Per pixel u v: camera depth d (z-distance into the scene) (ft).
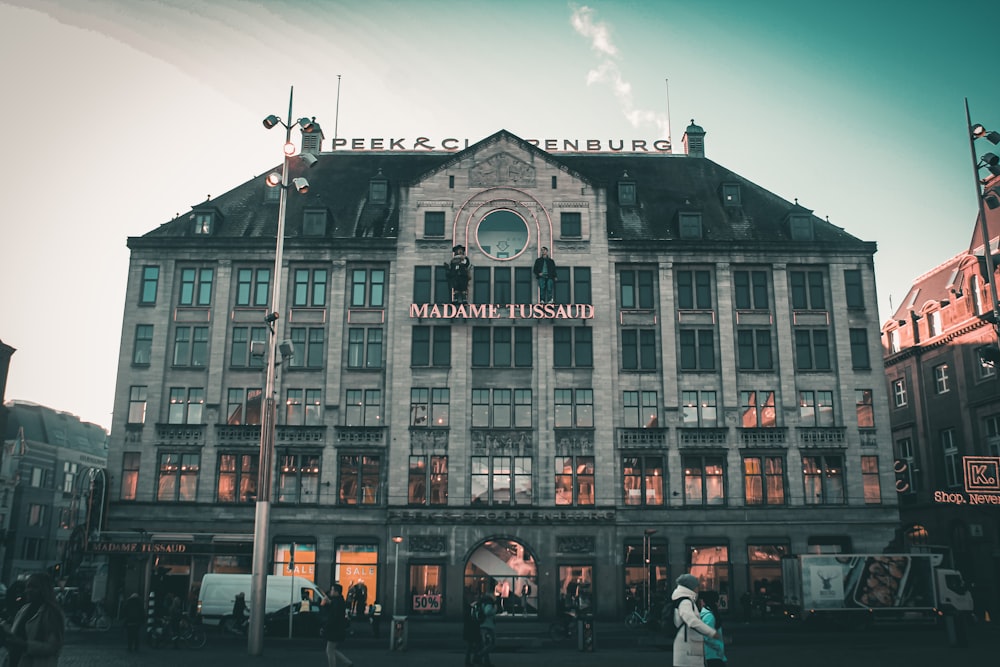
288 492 165.37
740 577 162.20
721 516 164.76
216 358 170.50
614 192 188.44
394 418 166.71
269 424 91.35
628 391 171.32
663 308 174.29
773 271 176.35
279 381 170.09
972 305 180.55
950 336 188.03
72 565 182.50
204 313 173.47
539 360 170.09
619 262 176.35
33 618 32.19
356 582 161.58
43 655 31.94
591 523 162.91
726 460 167.43
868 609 129.59
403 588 159.53
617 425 169.37
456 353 169.89
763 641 110.83
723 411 170.09
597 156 203.92
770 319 174.70
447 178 177.99
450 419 167.32
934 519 190.80
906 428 206.08
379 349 171.94
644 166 200.03
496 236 176.04
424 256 174.50
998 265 172.55
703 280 176.86
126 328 172.45
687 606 41.19
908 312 205.98
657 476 167.22
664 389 170.60
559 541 162.50
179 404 169.78
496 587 161.07
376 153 201.26
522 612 159.94
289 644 107.65
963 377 183.62
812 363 172.96
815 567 131.03
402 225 175.63
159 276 174.70
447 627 145.48
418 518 161.99
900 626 133.49
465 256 169.78
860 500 166.20
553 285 172.55
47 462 295.28
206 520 163.43
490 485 165.07
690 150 203.72
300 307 173.27
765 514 165.07
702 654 41.65
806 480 167.63
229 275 174.50
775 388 171.63
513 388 169.27
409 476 164.96
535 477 165.58
